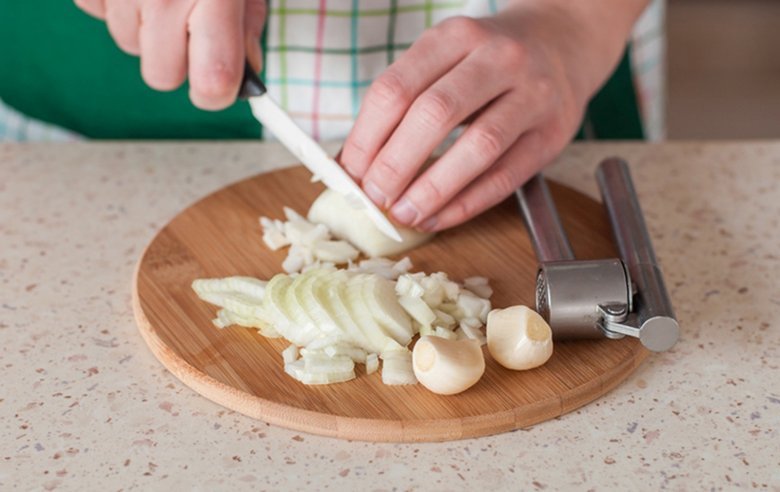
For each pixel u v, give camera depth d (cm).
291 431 68
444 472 65
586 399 69
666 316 68
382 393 69
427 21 98
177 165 92
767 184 89
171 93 101
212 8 78
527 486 65
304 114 100
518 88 77
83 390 70
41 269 80
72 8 99
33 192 88
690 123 195
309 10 97
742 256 81
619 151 94
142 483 65
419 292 73
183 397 70
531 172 80
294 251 79
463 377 67
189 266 78
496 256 79
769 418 68
